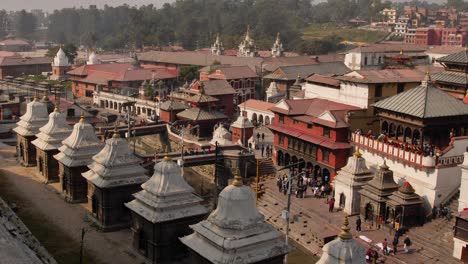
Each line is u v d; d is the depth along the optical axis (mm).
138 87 153000
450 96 67562
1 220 41594
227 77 140375
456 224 51812
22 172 72875
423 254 53594
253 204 37844
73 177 60938
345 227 33438
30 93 138125
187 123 103250
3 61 192125
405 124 66812
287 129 79812
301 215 63406
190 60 185375
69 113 96750
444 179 60219
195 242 38469
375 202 59781
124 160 54469
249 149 82750
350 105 79375
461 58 79438
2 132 95812
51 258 44562
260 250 36781
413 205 58219
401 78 79188
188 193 46406
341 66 149000
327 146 71000
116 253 48656
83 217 57125
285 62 162500
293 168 78812
